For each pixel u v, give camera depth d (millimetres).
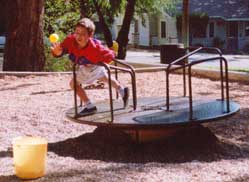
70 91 12289
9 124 8484
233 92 12141
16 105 10281
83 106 7531
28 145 5520
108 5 28828
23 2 15891
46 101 10844
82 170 5855
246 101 10898
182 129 7055
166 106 7223
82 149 6934
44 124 8609
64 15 20766
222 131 8312
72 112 7176
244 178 5594
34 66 16031
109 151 6832
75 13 21422
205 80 14312
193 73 15414
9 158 6469
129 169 5906
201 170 5910
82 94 7078
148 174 5695
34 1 15922
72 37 6938
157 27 51188
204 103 7617
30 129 8281
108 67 6793
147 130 6648
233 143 7402
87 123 6496
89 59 6895
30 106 10148
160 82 13703
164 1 35531
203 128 7203
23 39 15930
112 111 6555
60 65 16875
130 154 6738
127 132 7012
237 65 26656
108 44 29688
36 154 5543
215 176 5664
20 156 5543
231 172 5836
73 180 5469
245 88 12891
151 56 35562
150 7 33469
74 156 6676
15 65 16031
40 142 5758
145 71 16031
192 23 50375
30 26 15945
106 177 5566
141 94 11586
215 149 6938
